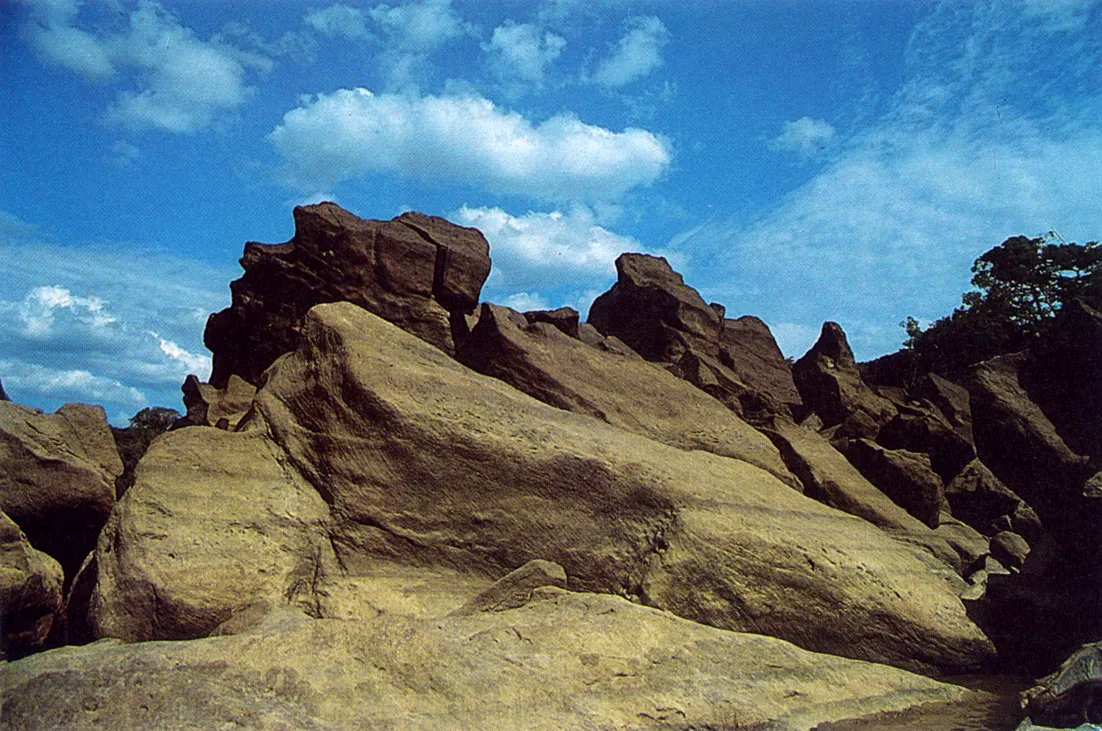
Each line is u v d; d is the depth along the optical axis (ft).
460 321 71.82
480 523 51.67
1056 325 60.75
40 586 49.24
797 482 66.23
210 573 47.06
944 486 85.51
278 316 72.69
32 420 61.41
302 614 45.83
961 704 43.50
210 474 52.47
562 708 35.19
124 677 32.55
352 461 53.36
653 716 36.42
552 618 41.65
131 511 48.96
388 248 69.67
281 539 50.47
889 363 124.36
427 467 52.60
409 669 35.19
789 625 48.47
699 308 93.97
